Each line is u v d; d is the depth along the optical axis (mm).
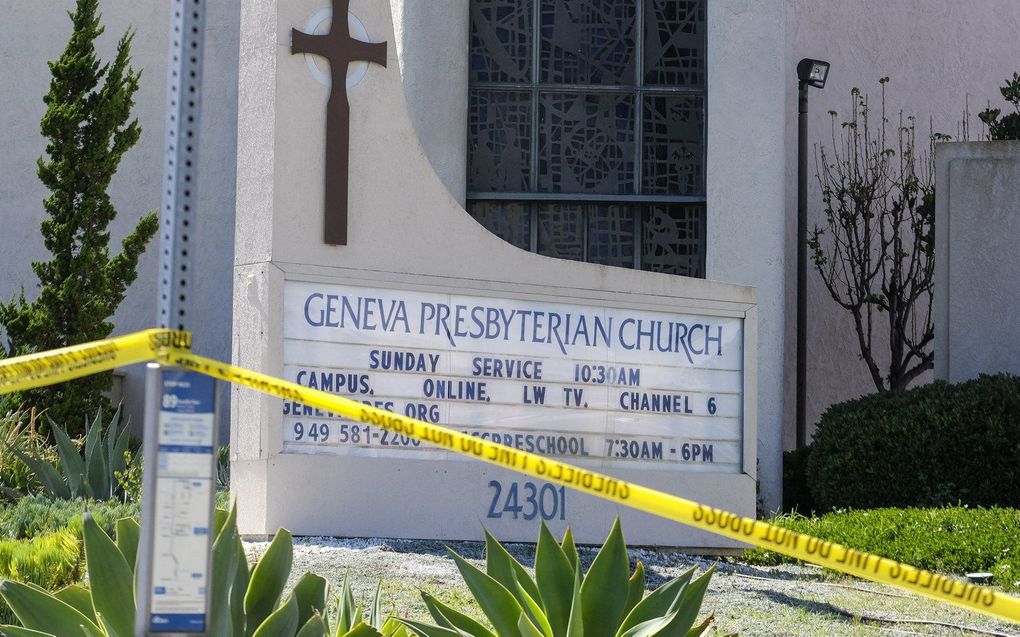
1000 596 3432
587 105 17438
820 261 21516
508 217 17266
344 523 10414
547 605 5215
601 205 17328
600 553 5145
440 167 16797
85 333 16141
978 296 17500
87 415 16047
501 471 10891
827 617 8609
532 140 17312
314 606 5105
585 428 11266
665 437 11555
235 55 20125
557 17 17484
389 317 10703
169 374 3340
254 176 10547
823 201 22344
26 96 19938
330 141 10617
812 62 19047
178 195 3488
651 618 5121
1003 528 11586
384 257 10719
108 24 20125
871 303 21531
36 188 19797
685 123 17453
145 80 20062
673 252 17328
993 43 23781
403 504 10586
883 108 22984
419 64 16859
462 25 17031
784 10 17125
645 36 17516
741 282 16734
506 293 11086
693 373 11719
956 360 17484
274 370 10289
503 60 17406
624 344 11477
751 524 3434
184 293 3480
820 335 22375
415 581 8672
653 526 11359
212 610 4277
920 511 12562
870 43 23172
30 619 4633
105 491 12289
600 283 11414
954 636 8219
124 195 19922
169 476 3330
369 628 4852
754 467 11797
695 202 17250
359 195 10688
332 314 10539
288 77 10555
